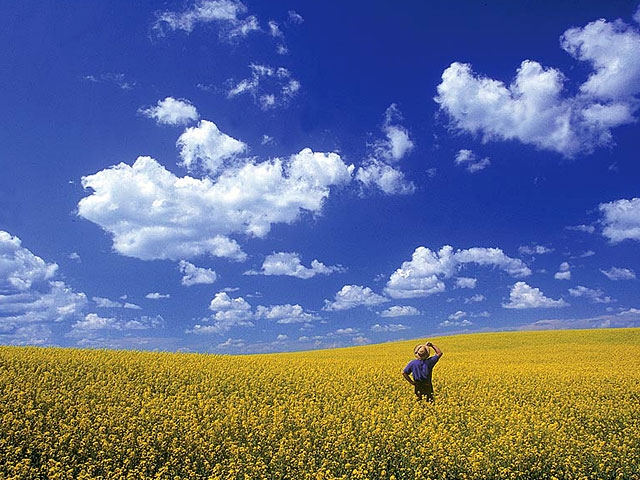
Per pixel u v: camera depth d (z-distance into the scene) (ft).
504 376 66.74
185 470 31.19
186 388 51.57
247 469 31.14
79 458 32.45
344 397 50.55
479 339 174.81
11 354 64.28
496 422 40.06
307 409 43.37
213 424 37.63
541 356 110.63
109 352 77.41
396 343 191.21
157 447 33.91
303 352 169.68
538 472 32.35
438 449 33.04
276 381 56.80
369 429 37.45
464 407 45.60
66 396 43.93
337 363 79.25
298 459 32.04
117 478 29.37
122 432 35.68
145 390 49.42
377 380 59.00
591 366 86.22
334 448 34.22
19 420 36.27
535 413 45.19
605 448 34.83
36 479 29.19
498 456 32.86
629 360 99.25
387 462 33.14
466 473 31.63
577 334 171.01
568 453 33.86
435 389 54.13
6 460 30.81
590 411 46.03
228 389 52.31
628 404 50.24
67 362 61.21
